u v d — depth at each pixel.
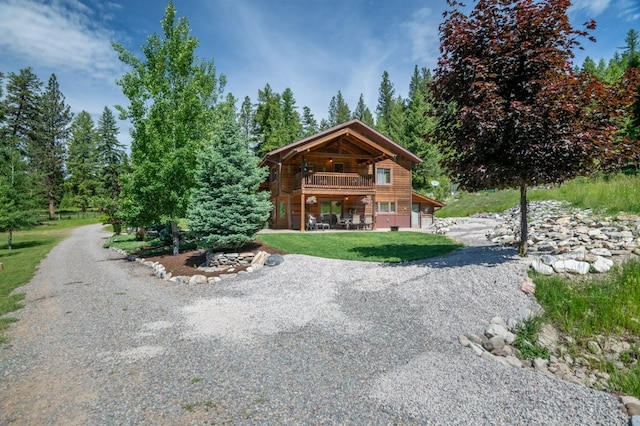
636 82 8.02
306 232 19.73
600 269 7.27
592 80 8.05
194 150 14.67
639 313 5.88
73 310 7.98
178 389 4.27
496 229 15.40
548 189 22.81
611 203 13.17
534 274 7.63
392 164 25.00
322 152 22.45
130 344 5.78
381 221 24.62
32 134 46.88
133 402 3.98
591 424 3.62
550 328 5.93
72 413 3.76
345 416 3.71
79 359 5.21
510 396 4.13
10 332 6.52
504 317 6.25
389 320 6.60
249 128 53.34
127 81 14.80
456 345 5.51
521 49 8.04
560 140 7.48
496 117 7.69
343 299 7.90
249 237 12.31
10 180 23.52
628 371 4.86
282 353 5.32
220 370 4.78
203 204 12.07
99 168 51.34
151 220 15.55
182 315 7.34
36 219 24.25
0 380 4.56
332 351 5.38
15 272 13.62
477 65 8.12
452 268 8.99
